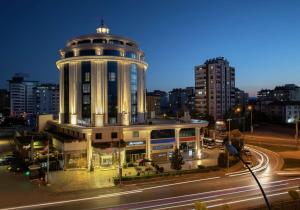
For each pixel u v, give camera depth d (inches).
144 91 3270.2
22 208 1531.7
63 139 2519.7
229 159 2504.9
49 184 1991.9
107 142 2551.7
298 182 2011.6
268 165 2593.5
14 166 2384.4
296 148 3499.0
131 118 3014.3
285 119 6540.4
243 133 4869.6
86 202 1619.1
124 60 2950.3
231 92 6707.7
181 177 2155.5
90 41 3048.7
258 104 7524.6
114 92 2915.8
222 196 1704.0
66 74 3093.0
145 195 1738.4
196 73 6801.2
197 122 3006.9
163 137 2773.1
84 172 2338.8
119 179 2000.5
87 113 2883.9
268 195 1718.8
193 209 1485.0
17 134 3833.7
